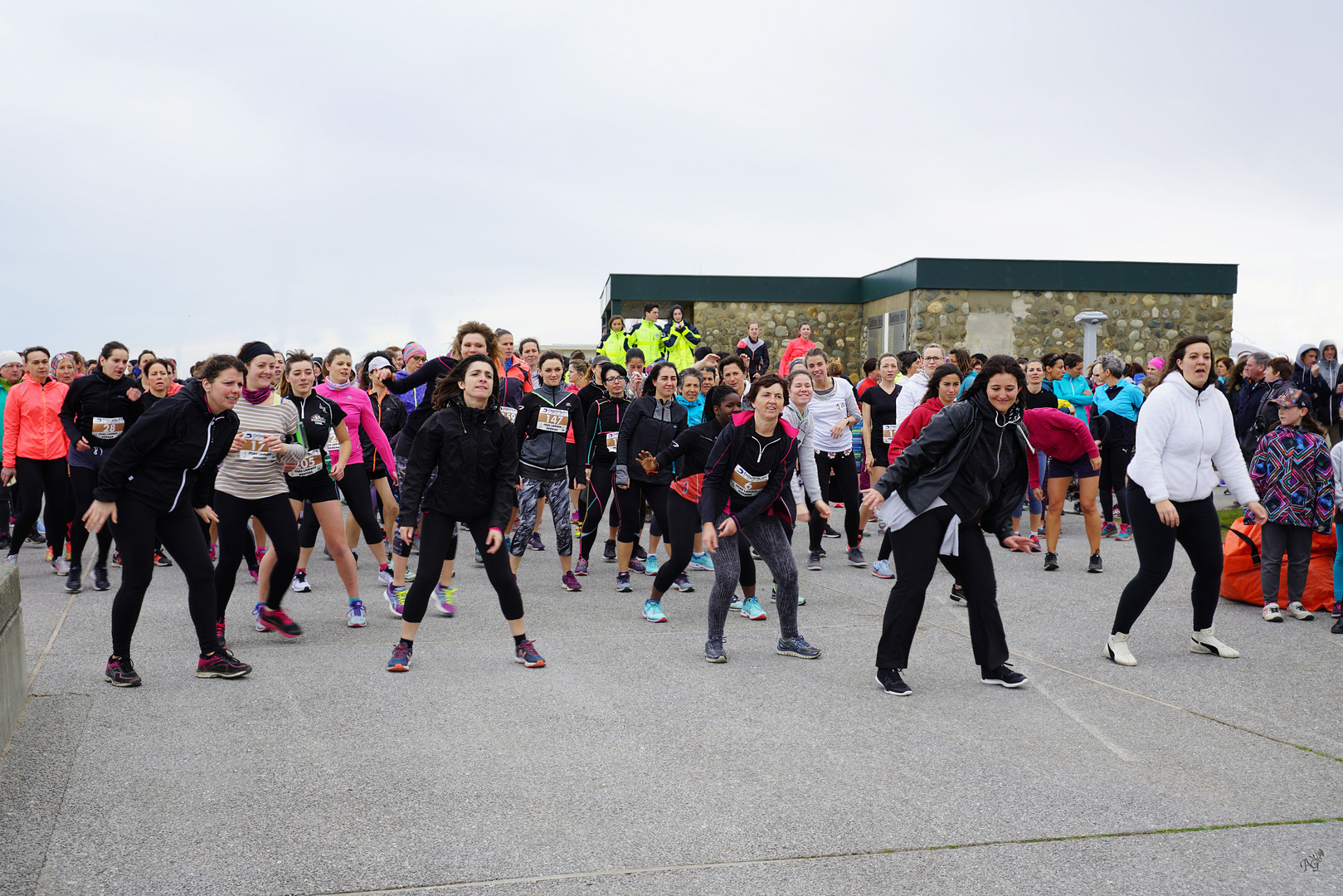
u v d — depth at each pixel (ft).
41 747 13.85
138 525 16.49
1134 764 13.46
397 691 16.70
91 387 25.52
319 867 10.36
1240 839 11.15
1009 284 63.36
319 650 19.54
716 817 11.66
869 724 15.11
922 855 10.73
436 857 10.61
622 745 14.12
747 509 18.70
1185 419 18.21
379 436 24.47
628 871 10.32
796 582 19.11
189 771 13.00
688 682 17.40
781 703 16.19
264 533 28.27
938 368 24.04
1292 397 22.03
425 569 17.85
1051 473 28.53
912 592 16.65
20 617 15.46
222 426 16.66
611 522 30.99
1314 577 22.68
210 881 10.04
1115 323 64.44
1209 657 19.13
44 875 10.12
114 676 16.76
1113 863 10.56
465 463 17.61
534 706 15.92
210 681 17.16
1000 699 16.44
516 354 34.06
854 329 72.79
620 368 28.76
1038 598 24.85
